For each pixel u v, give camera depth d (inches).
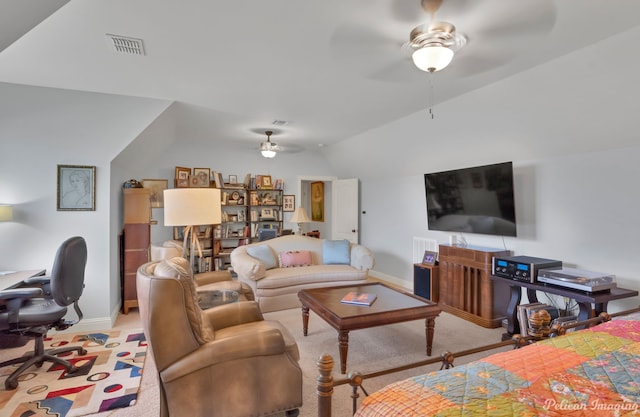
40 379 94.5
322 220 331.0
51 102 127.2
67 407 81.3
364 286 136.2
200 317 73.5
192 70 109.0
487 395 41.0
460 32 84.0
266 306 154.3
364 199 254.4
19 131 124.3
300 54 97.2
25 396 86.0
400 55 97.6
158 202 215.5
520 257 127.0
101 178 134.7
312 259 185.5
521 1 71.2
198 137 217.6
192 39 88.4
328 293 125.2
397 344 119.3
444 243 182.5
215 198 100.0
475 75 112.3
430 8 73.4
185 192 94.5
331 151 255.1
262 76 113.9
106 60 101.3
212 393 69.7
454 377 46.1
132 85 123.3
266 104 145.9
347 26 81.8
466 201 158.6
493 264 127.8
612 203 113.1
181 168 227.3
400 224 217.0
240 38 87.9
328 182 319.9
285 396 76.2
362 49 93.8
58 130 128.7
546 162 133.3
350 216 258.2
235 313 92.6
